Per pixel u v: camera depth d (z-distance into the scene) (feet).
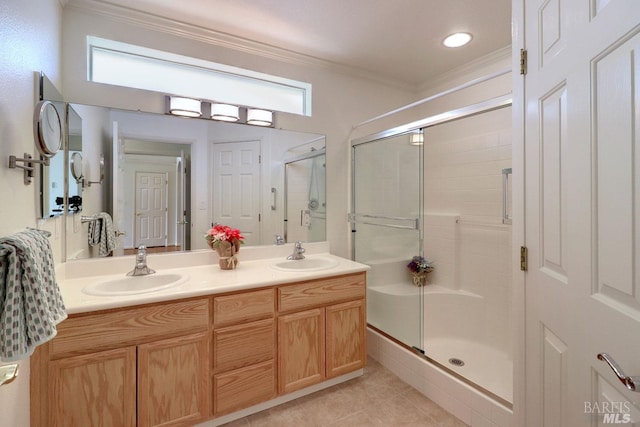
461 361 7.46
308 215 8.66
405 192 7.78
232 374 5.55
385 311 8.35
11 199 3.58
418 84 10.04
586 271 2.73
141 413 4.82
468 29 7.00
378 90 9.64
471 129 8.71
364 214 8.95
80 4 5.97
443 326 8.95
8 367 2.81
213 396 5.41
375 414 5.94
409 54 8.16
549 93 3.40
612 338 2.39
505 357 7.63
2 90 3.34
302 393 6.50
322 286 6.51
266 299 5.87
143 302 4.77
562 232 3.14
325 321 6.56
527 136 3.88
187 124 7.16
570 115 2.94
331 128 8.94
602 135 2.50
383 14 6.46
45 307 3.03
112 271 6.28
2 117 3.35
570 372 3.01
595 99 2.58
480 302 8.36
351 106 9.23
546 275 3.50
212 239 6.86
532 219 3.79
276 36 7.32
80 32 6.04
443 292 9.09
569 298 3.01
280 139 8.21
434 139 9.78
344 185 9.22
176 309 5.07
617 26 2.31
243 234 7.81
